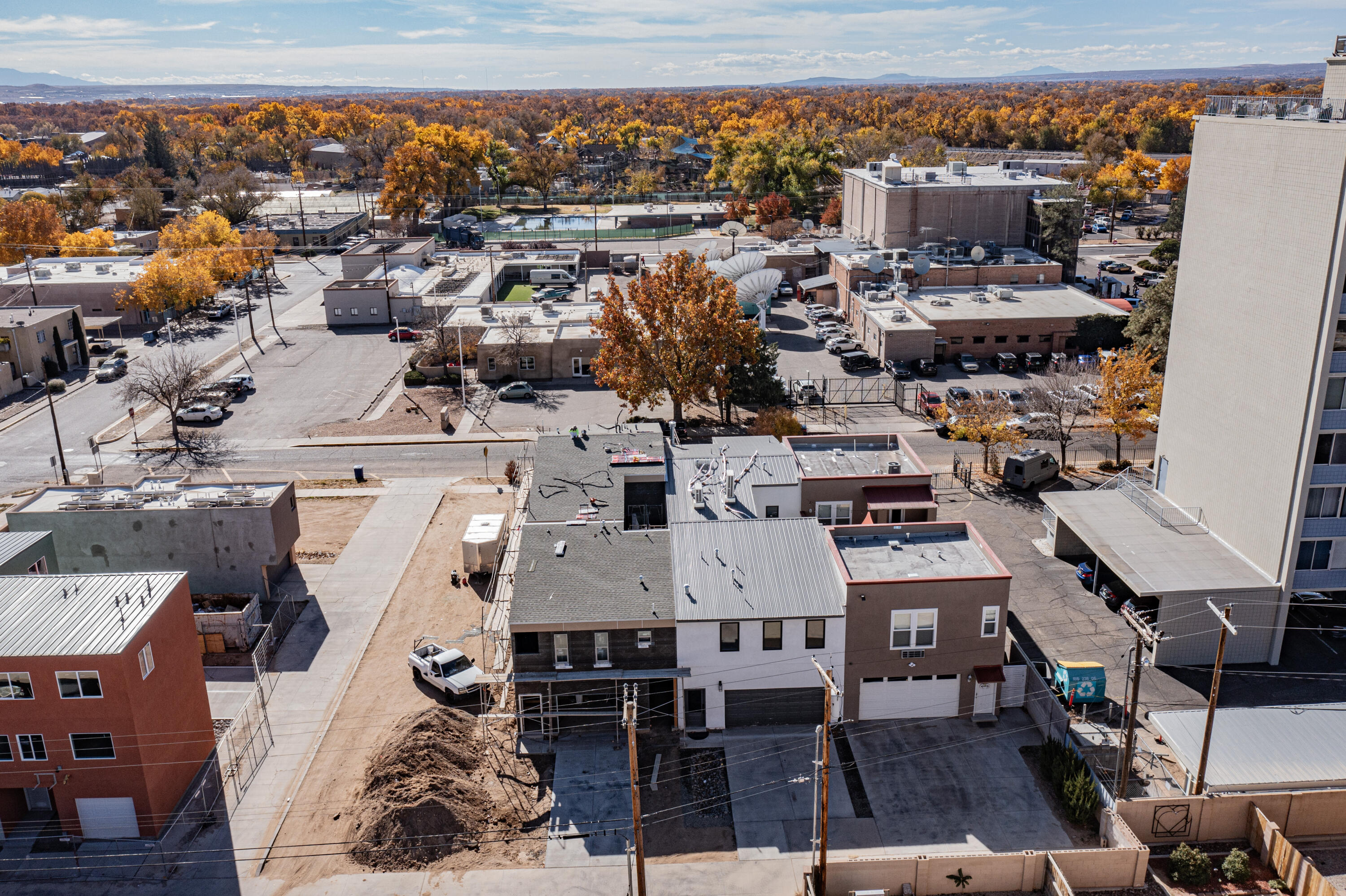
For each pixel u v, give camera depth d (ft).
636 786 90.07
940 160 543.80
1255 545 151.12
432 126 618.85
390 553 184.65
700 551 140.26
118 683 110.01
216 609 160.66
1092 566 171.32
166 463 228.84
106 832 115.96
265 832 115.75
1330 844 112.47
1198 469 166.71
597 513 154.71
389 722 135.13
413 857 111.24
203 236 423.64
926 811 117.70
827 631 130.00
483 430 250.16
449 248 508.12
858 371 289.53
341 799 120.98
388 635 157.38
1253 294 149.79
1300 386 139.44
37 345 289.53
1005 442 224.33
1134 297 346.54
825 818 98.53
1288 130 139.95
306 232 499.92
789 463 169.89
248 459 232.32
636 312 241.14
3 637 112.06
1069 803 115.34
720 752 129.39
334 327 354.54
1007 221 369.50
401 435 247.50
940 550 141.59
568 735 132.87
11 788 114.52
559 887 106.42
